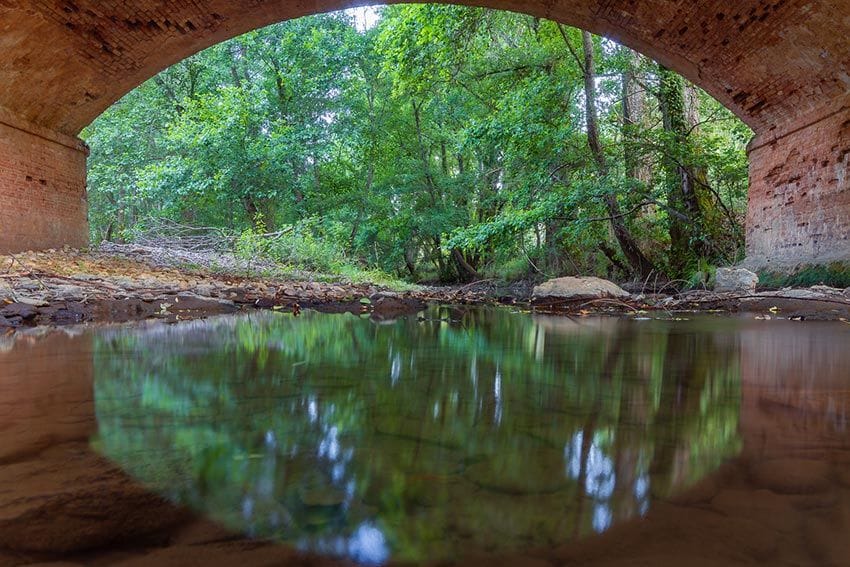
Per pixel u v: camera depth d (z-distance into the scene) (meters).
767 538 0.62
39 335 3.24
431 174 22.05
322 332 3.49
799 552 0.59
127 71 10.62
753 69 9.61
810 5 7.75
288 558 0.58
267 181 19.25
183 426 1.09
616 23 10.30
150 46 10.16
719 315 5.70
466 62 14.92
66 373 1.79
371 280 13.71
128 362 2.07
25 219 9.99
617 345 2.85
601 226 13.55
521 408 1.28
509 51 15.40
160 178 17.91
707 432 1.07
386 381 1.66
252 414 1.20
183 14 9.69
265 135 18.75
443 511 0.68
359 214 21.41
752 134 12.84
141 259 10.96
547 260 16.41
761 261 10.70
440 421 1.15
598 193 11.67
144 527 0.64
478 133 13.03
